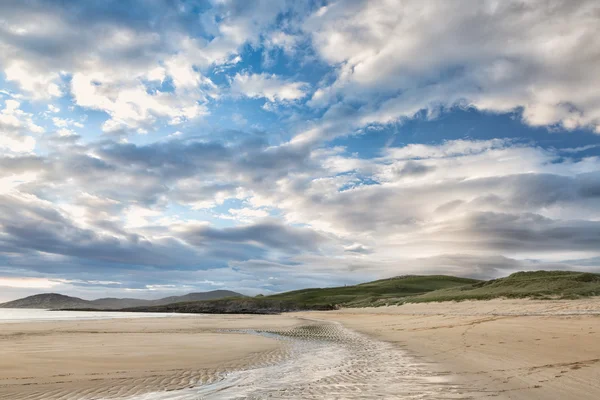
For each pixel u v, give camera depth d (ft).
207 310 565.12
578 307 120.88
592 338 60.85
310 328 140.67
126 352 65.31
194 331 121.19
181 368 51.49
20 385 40.57
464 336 78.13
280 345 81.30
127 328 132.67
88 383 41.75
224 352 68.64
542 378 37.73
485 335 76.13
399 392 34.88
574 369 40.91
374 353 65.41
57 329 123.75
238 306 540.52
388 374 44.24
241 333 116.57
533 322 90.79
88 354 62.13
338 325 153.58
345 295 566.36
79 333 106.63
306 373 47.75
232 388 39.34
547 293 169.27
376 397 33.32
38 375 45.21
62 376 44.96
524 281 215.92
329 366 53.16
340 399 33.06
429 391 34.71
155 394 37.22
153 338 92.53
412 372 44.86
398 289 578.66
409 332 99.86
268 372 48.88
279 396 35.14
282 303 525.34
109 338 91.04
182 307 625.00
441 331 93.30
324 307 477.77
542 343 60.18
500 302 171.32
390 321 151.33
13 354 61.00
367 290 603.67
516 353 53.47
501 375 40.09
